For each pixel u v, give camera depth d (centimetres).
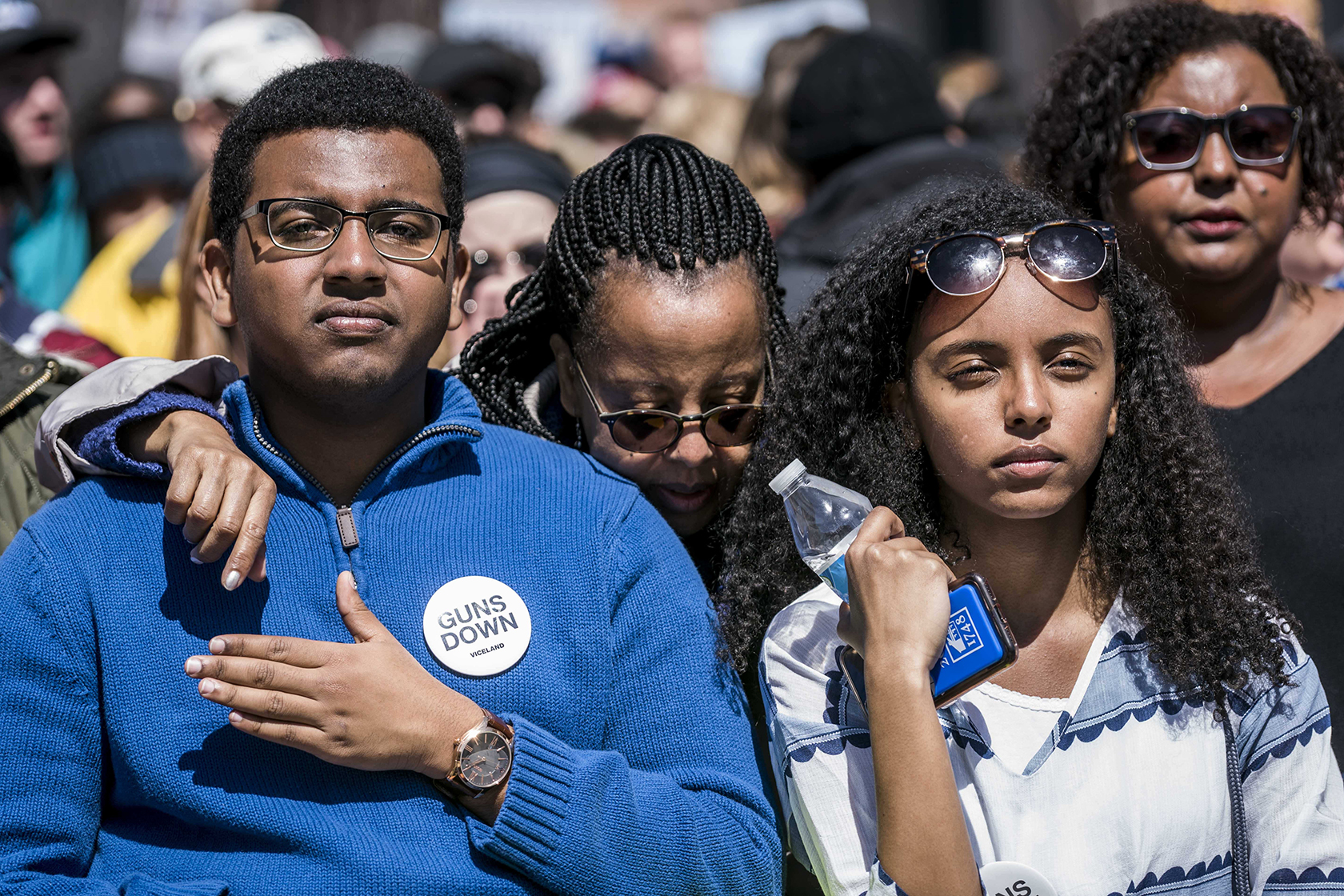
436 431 734
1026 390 656
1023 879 638
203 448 669
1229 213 899
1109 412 682
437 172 730
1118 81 930
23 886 636
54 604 674
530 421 848
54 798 662
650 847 668
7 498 827
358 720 639
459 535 720
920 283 688
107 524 695
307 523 712
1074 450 663
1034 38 2672
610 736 721
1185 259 910
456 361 895
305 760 667
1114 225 940
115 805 691
